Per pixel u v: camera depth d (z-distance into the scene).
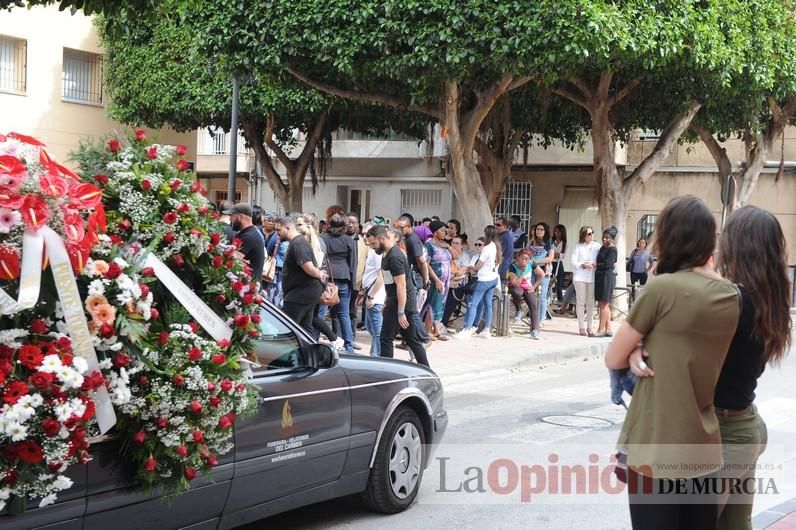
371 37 14.27
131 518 4.27
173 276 4.33
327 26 14.57
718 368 3.61
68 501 3.96
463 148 16.88
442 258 15.01
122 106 24.94
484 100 16.61
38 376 3.53
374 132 26.12
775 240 3.74
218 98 22.91
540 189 27.83
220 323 4.50
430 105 17.17
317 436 5.44
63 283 3.74
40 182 3.70
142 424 4.18
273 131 26.17
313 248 12.40
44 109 26.59
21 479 3.62
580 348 14.84
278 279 13.98
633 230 27.77
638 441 3.65
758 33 17.62
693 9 15.98
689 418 3.58
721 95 18.83
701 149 27.02
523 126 22.11
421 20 14.16
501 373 12.88
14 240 3.63
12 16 25.69
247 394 4.67
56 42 26.77
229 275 4.59
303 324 10.92
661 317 3.62
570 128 23.28
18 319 3.67
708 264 3.73
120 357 3.99
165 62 23.75
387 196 29.58
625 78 19.52
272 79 16.64
